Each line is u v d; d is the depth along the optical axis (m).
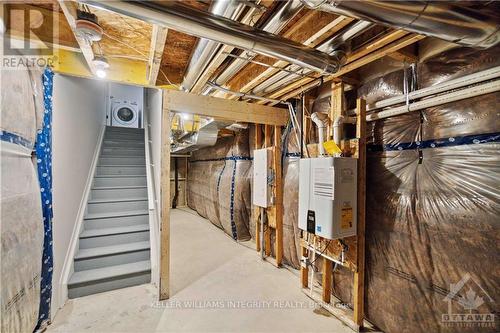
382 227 1.94
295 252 3.03
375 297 1.97
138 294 2.52
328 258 2.25
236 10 1.37
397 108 1.84
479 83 1.41
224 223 4.69
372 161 2.08
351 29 1.50
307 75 2.23
